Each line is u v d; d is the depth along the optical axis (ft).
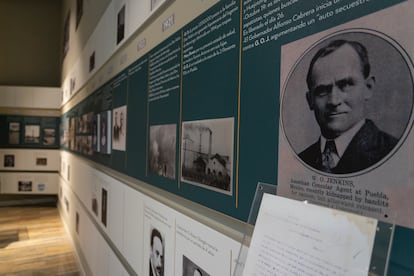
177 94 4.84
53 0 29.91
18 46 29.17
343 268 1.81
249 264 2.45
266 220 2.45
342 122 2.21
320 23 2.40
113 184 8.89
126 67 7.82
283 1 2.77
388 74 1.93
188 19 4.54
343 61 2.22
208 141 3.92
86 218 13.12
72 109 18.99
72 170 18.24
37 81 29.50
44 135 27.07
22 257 15.78
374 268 1.76
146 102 6.29
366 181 2.05
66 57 22.75
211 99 3.87
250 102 3.17
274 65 2.86
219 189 3.67
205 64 4.03
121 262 7.91
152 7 6.00
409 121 1.82
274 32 2.87
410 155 1.81
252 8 3.16
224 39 3.63
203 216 4.02
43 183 27.09
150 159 5.99
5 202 27.94
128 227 7.38
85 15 14.94
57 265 14.82
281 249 2.23
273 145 2.85
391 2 1.92
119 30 8.47
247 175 3.19
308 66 2.50
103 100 10.41
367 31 2.06
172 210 4.95
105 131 10.00
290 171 2.66
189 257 4.37
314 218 2.08
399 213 1.86
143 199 6.38
